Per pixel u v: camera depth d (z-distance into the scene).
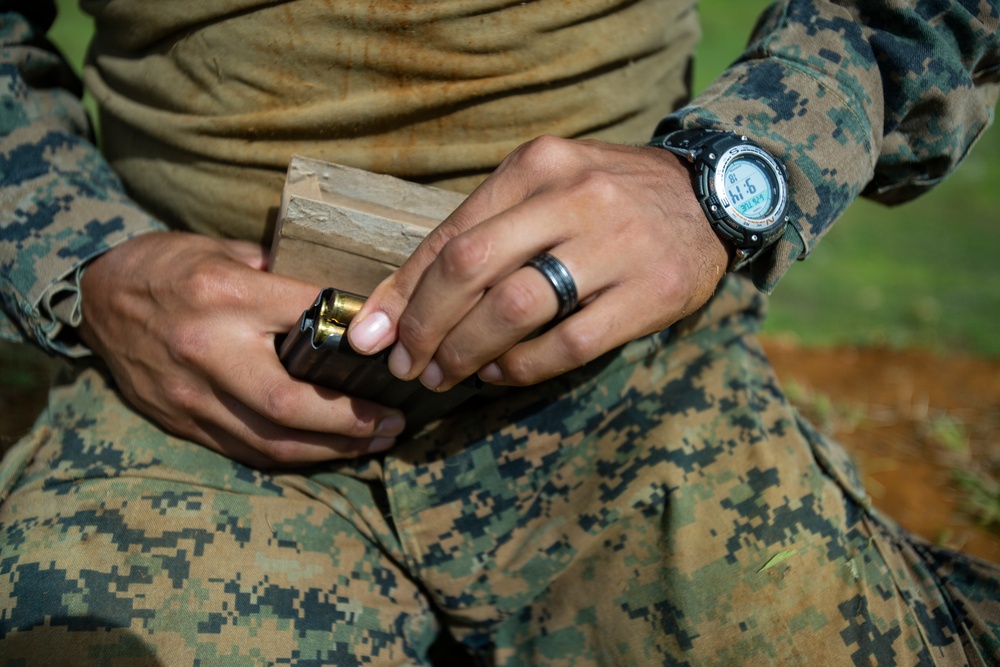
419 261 0.96
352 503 1.23
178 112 1.27
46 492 1.17
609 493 1.20
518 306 0.89
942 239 4.55
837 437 2.45
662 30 1.28
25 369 2.31
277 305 1.07
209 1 1.17
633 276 0.95
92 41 1.47
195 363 1.08
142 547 1.10
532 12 1.15
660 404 1.25
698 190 1.03
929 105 1.18
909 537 1.28
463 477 1.21
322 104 1.20
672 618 1.12
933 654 1.09
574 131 1.24
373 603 1.18
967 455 2.37
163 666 1.02
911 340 3.29
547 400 1.22
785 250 1.11
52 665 1.00
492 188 0.98
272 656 1.06
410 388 1.10
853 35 1.16
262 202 1.27
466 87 1.17
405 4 1.12
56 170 1.26
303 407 1.08
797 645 1.09
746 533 1.15
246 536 1.15
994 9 1.16
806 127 1.11
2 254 1.20
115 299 1.15
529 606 1.22
